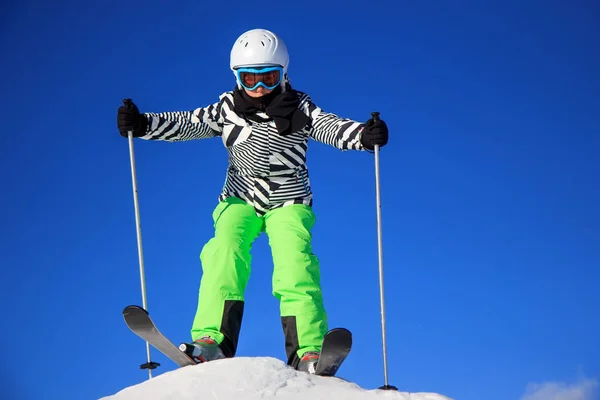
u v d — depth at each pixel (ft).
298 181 18.26
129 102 18.06
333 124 17.85
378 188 17.70
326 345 15.57
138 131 18.12
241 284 17.49
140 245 18.60
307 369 16.48
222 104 18.34
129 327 16.06
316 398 14.92
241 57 17.85
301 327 16.92
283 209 17.95
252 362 15.92
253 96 18.03
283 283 17.16
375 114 17.35
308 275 17.21
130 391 15.37
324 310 17.26
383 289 17.65
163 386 15.29
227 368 15.61
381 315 17.52
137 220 18.61
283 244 17.44
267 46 17.84
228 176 18.81
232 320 17.17
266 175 18.12
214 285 17.24
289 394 14.94
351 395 15.23
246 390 14.94
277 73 17.99
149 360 17.81
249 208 18.10
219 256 17.40
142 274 18.54
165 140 18.47
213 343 16.84
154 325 15.74
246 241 17.79
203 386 15.05
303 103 18.34
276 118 17.76
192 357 16.42
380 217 17.81
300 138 18.15
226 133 18.21
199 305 17.31
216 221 18.02
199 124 18.40
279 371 15.70
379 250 17.80
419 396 15.43
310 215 17.98
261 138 17.95
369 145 17.48
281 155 18.04
